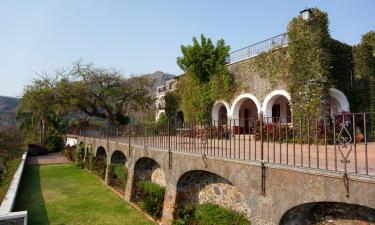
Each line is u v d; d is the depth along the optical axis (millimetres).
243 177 5969
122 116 31516
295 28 14188
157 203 10273
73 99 28016
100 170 17516
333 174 4309
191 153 7852
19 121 38062
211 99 20453
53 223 9836
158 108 30812
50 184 15984
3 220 7832
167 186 9141
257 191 5617
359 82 15680
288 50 14812
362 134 14945
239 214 7352
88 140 21938
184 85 23719
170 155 8977
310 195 4629
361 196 3975
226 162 6469
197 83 21750
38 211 11148
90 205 11867
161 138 10656
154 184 11594
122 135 14453
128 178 12758
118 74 29625
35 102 28406
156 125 11156
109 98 29984
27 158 26859
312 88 13594
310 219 5531
